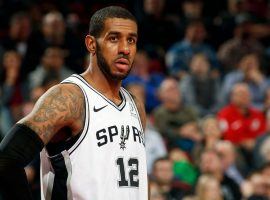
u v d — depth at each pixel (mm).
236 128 21641
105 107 7500
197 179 18297
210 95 23266
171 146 20141
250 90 23750
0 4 25969
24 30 23469
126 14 7555
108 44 7461
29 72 22438
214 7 29516
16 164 6789
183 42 25656
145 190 7688
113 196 7324
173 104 20812
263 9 29484
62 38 23797
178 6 28797
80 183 7258
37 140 6973
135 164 7586
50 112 7090
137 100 8195
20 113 19266
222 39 28266
